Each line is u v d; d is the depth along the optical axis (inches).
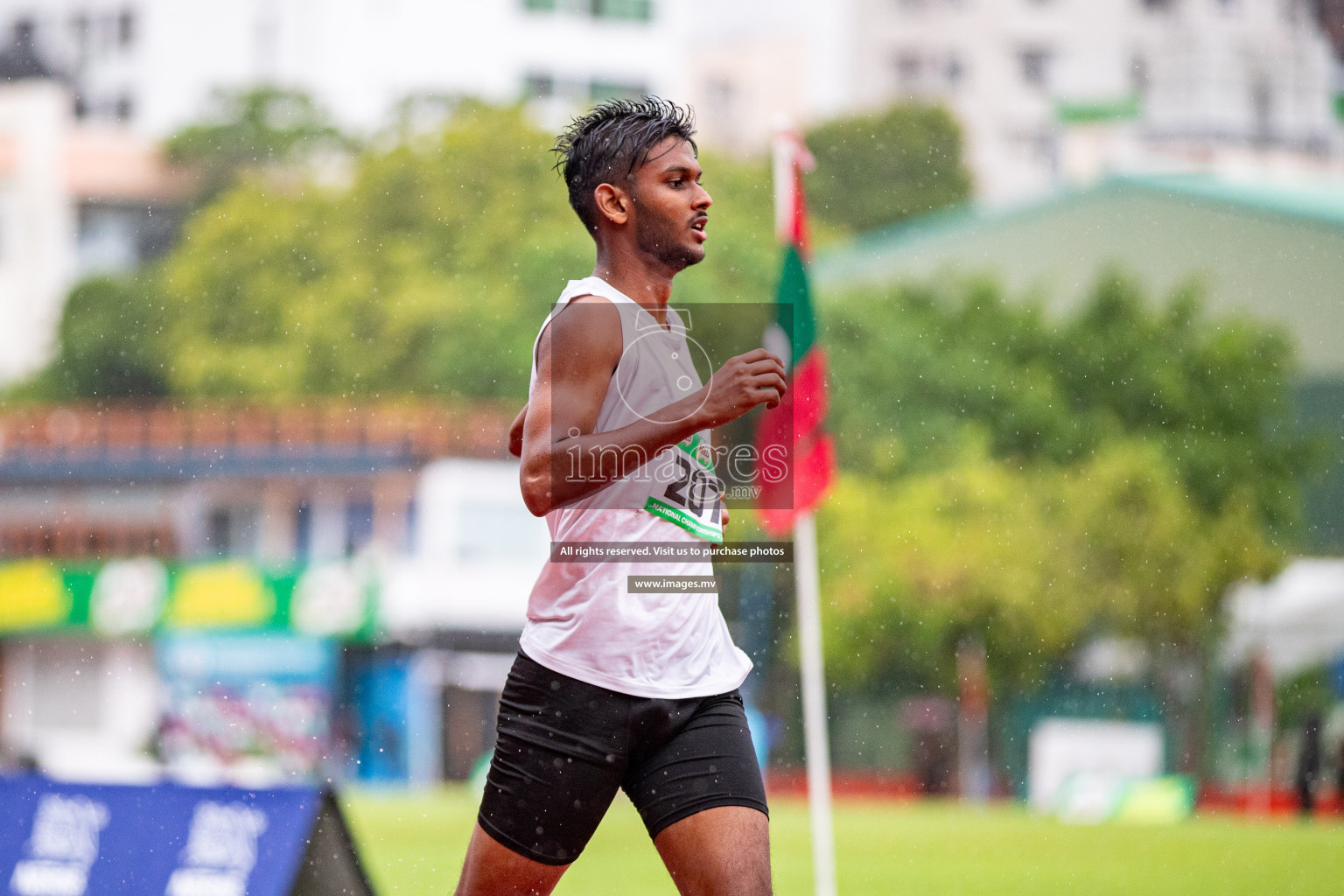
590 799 241.4
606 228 250.7
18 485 2854.3
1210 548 2282.2
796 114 4192.9
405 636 2396.7
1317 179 3954.2
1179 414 2512.3
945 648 2233.0
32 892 371.2
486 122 3346.5
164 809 368.5
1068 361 2559.1
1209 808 2121.1
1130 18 4271.7
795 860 853.2
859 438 2427.4
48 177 3671.3
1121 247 2982.3
